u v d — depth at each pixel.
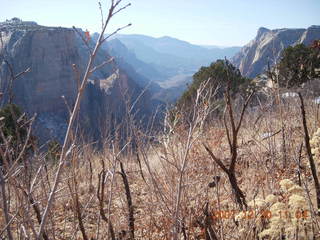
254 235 2.39
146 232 2.84
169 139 2.90
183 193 2.60
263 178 3.14
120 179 3.74
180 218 2.45
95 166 3.84
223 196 3.04
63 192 2.96
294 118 4.23
